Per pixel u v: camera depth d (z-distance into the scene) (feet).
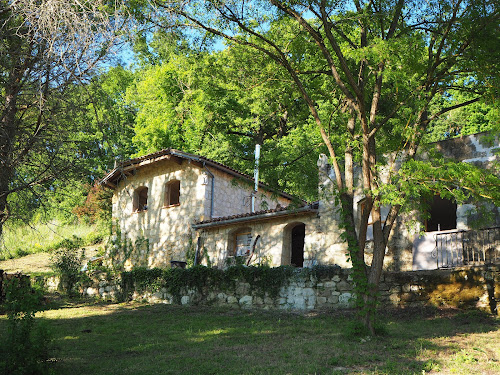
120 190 84.07
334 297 50.24
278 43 43.68
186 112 103.19
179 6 34.09
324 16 37.14
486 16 36.45
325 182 59.93
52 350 31.58
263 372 28.19
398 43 34.24
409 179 33.94
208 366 29.99
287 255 63.98
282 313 50.24
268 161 48.62
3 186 29.86
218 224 68.44
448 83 42.63
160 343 38.17
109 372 29.09
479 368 27.61
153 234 77.41
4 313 50.85
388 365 28.32
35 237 108.78
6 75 29.17
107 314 54.08
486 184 32.73
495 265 43.04
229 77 44.88
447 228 63.87
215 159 93.40
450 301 44.73
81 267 75.66
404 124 40.04
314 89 43.83
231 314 51.70
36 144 30.78
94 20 26.99
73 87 30.89
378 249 37.88
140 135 103.19
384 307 47.73
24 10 25.44
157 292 62.18
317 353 32.24
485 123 101.14
